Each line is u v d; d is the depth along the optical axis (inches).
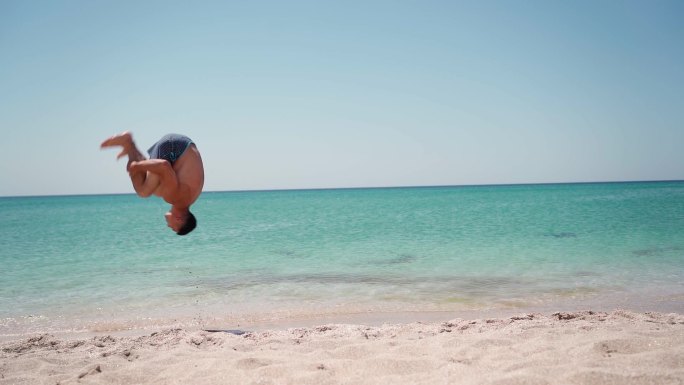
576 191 3949.3
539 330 220.8
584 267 494.0
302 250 670.5
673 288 390.0
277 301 373.4
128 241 828.6
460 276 459.2
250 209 2132.1
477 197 2994.6
